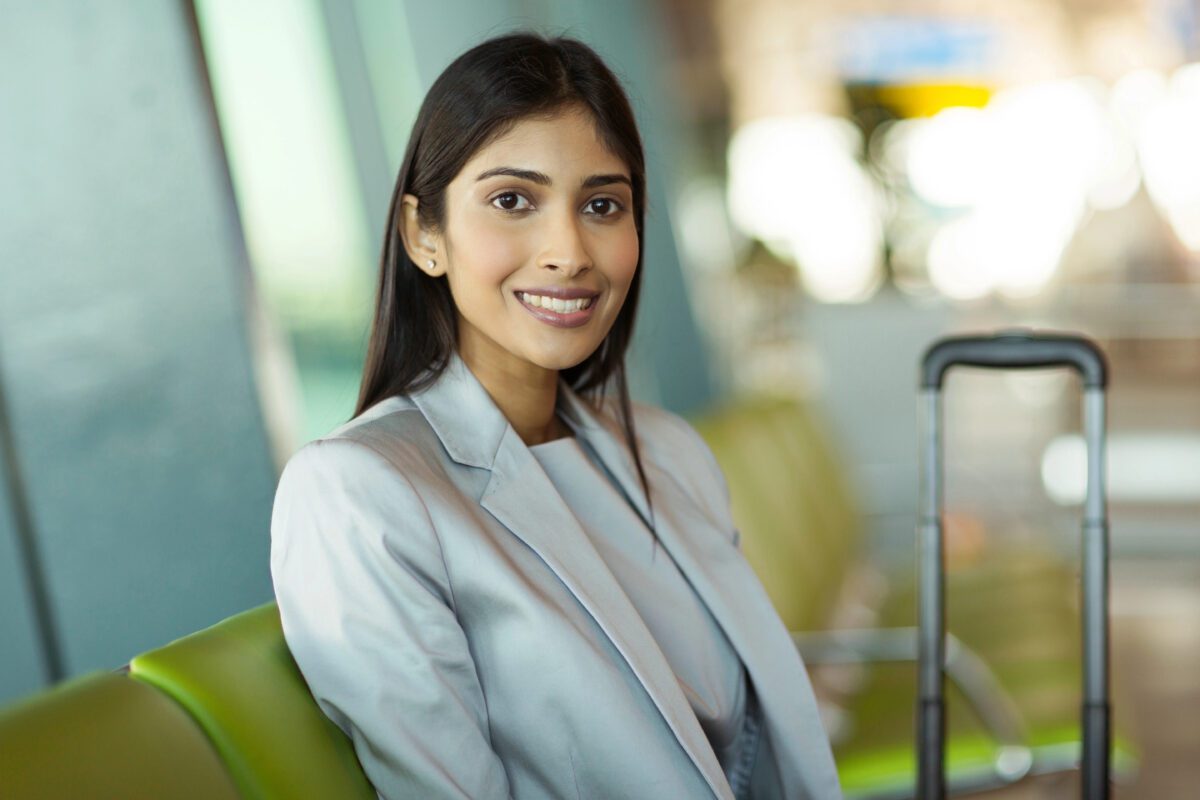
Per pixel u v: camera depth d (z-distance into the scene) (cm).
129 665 120
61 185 204
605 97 142
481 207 139
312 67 315
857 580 377
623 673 137
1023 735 241
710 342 621
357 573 123
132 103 201
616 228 144
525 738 132
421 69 356
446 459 140
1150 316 854
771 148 1039
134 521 210
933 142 843
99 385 208
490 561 131
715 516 176
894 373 571
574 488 153
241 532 211
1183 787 347
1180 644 473
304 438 290
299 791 117
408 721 122
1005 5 1089
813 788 160
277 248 293
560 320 141
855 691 278
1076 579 361
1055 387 601
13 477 207
